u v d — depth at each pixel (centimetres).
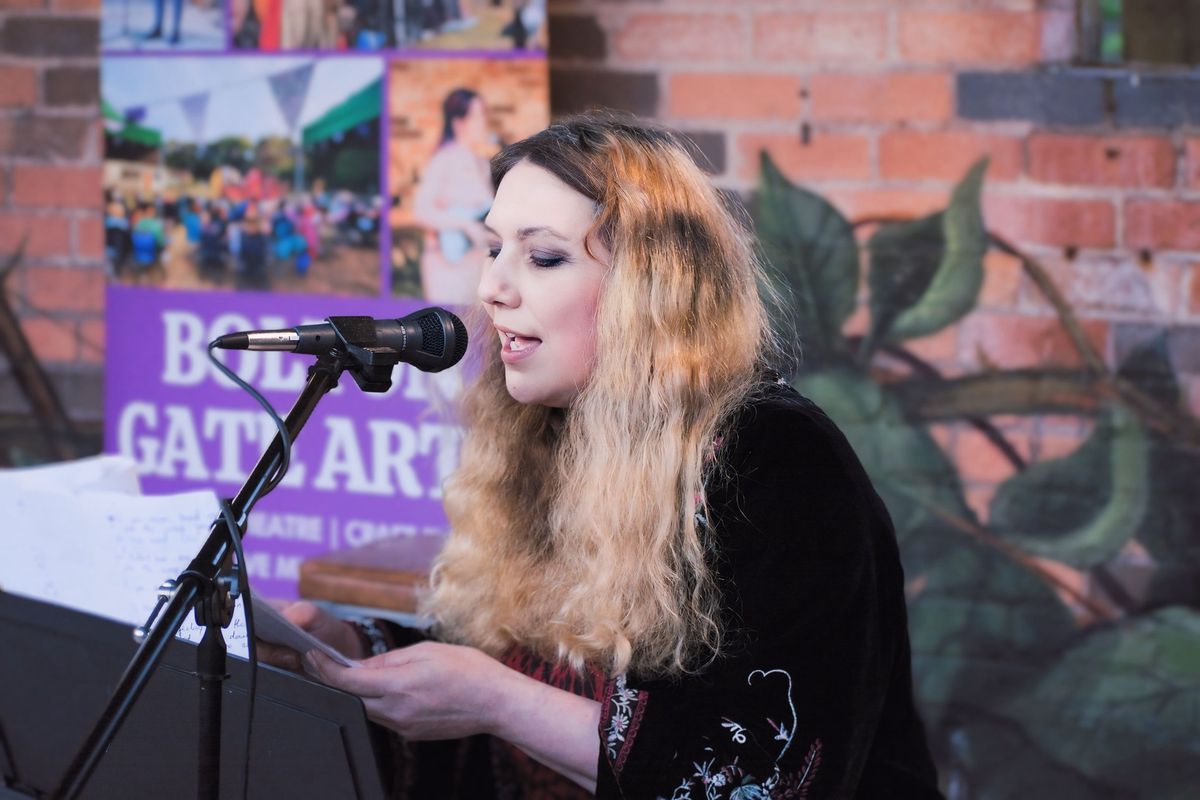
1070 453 299
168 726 142
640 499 160
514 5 289
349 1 300
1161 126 288
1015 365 301
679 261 163
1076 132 292
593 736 156
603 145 167
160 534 166
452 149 296
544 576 181
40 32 356
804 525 152
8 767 153
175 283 322
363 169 304
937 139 300
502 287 166
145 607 165
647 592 159
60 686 145
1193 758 296
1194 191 287
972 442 304
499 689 158
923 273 303
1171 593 296
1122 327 294
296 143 309
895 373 307
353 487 310
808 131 306
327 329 142
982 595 306
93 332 362
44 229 362
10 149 362
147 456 329
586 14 315
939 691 311
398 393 304
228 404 321
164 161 319
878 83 302
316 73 305
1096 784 303
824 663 149
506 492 189
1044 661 304
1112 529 298
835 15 302
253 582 321
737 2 307
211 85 313
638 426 162
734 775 148
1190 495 293
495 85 292
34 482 173
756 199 311
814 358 310
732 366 166
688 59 311
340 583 260
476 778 192
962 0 295
